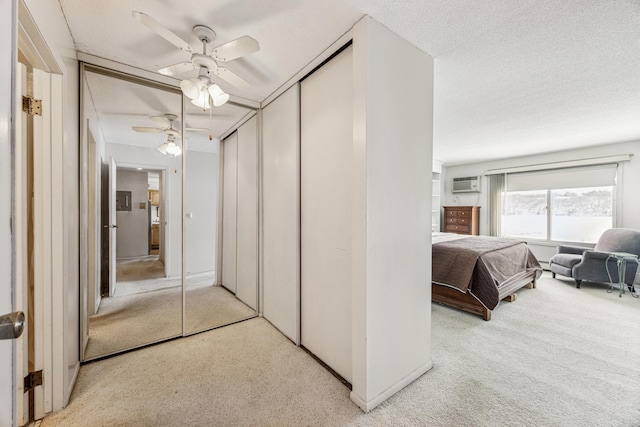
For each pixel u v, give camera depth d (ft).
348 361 5.82
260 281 9.42
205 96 6.04
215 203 13.53
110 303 10.12
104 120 9.32
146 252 11.92
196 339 7.75
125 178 11.30
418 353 6.08
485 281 9.05
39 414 4.72
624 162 14.12
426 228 6.19
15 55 2.29
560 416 4.93
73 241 5.66
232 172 11.82
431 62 6.29
